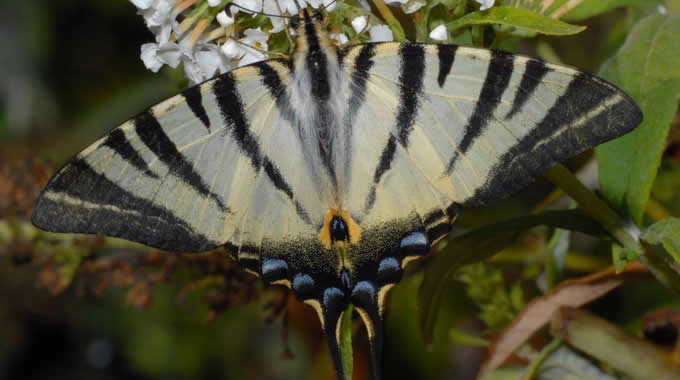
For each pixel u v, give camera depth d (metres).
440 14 0.34
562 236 0.37
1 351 0.59
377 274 0.35
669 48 0.35
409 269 0.39
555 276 0.37
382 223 0.35
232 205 0.35
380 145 0.35
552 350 0.36
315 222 0.35
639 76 0.35
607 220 0.35
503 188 0.34
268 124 0.35
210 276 0.38
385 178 0.35
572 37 0.41
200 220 0.35
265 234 0.35
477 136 0.34
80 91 0.52
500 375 0.37
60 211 0.34
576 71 0.33
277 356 0.52
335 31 0.35
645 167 0.35
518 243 0.39
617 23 0.39
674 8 0.36
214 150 0.35
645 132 0.35
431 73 0.34
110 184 0.34
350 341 0.35
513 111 0.34
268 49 0.35
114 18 0.50
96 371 0.59
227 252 0.35
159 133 0.34
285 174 0.35
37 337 0.58
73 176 0.34
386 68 0.34
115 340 0.58
